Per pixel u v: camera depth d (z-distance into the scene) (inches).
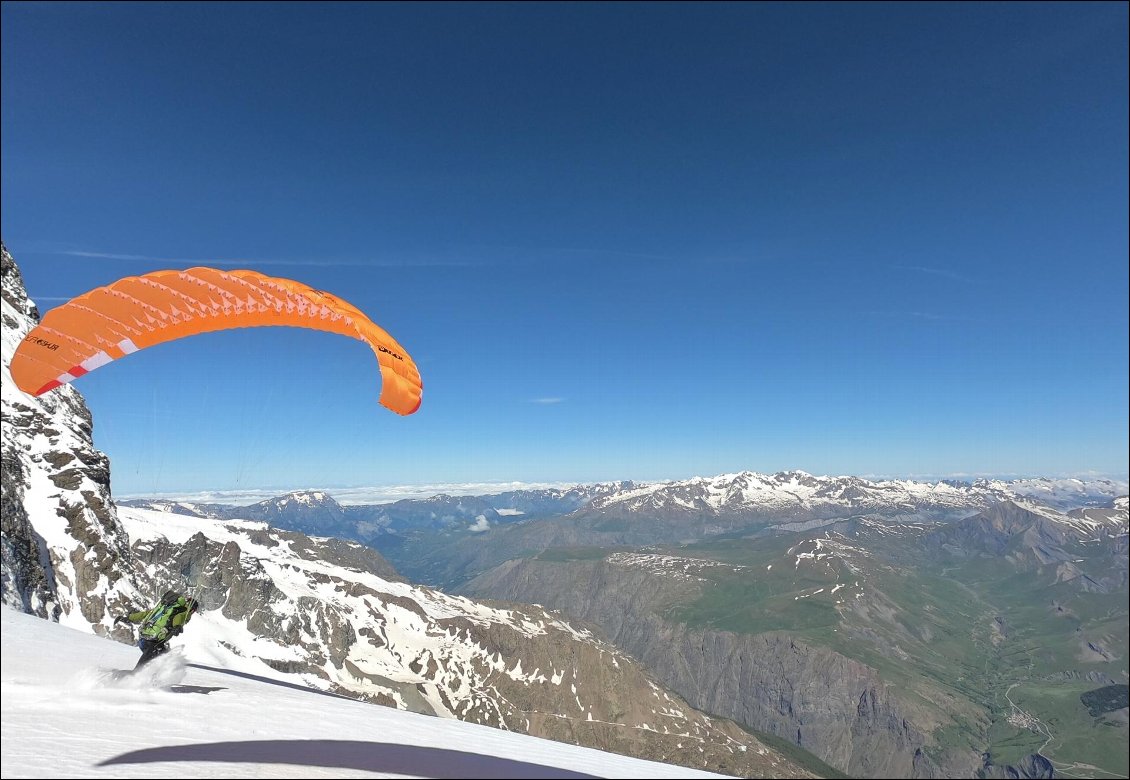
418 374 647.8
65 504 3447.3
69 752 346.3
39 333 517.7
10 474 3277.6
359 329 604.7
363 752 432.5
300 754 403.9
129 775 311.7
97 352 536.4
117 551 3472.0
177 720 466.0
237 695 594.6
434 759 439.5
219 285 565.0
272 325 601.0
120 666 775.7
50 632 986.1
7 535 2819.9
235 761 367.9
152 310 551.8
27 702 472.7
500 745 571.5
